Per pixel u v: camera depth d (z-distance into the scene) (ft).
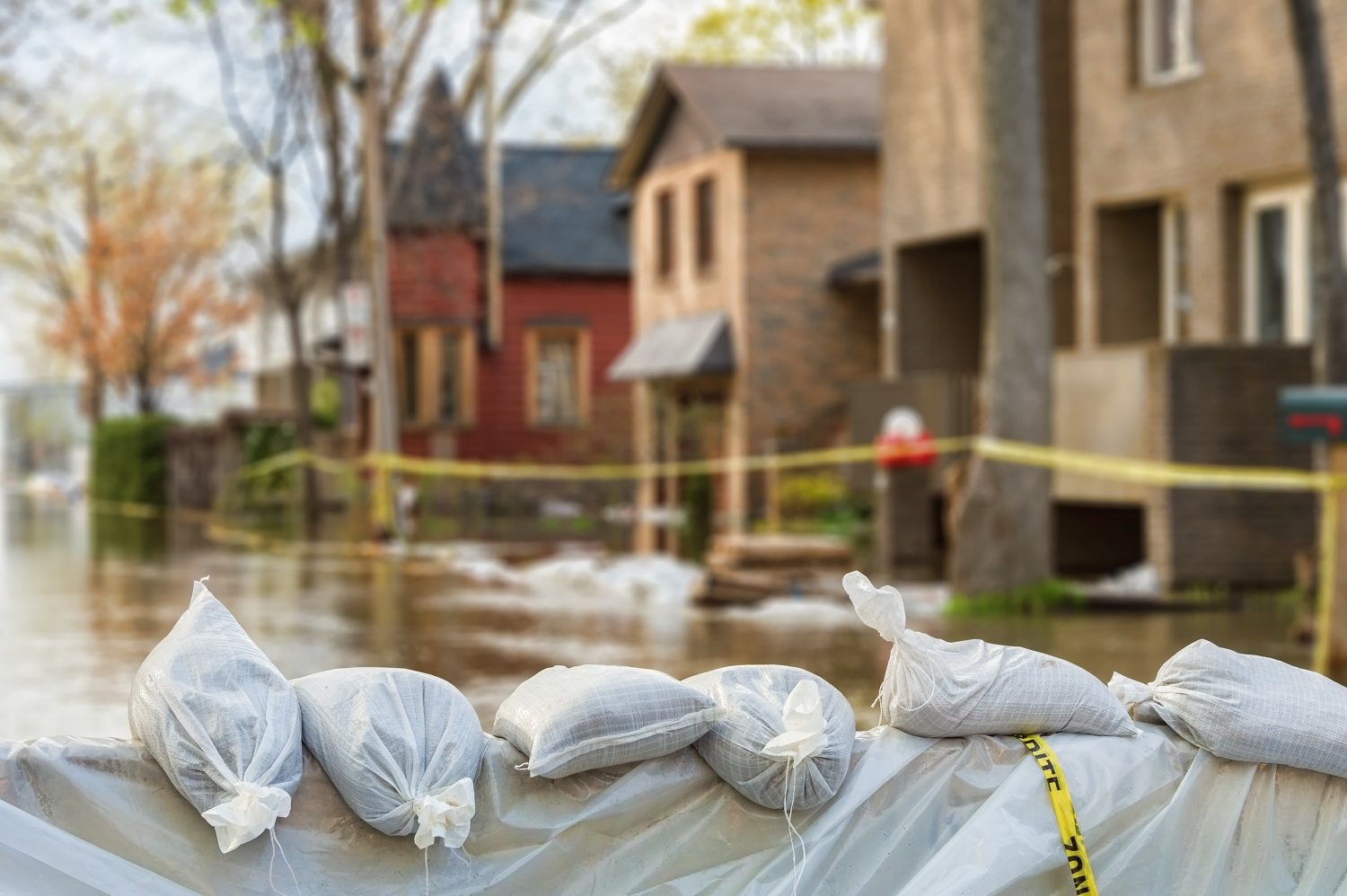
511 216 131.64
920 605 48.57
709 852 13.57
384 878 12.79
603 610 49.06
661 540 83.46
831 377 101.14
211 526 95.04
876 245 101.55
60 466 202.18
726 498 103.30
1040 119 48.60
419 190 121.29
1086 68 65.41
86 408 150.51
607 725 13.16
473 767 13.10
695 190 106.11
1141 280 65.62
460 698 13.38
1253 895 14.32
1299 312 57.00
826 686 14.15
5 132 97.60
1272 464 50.52
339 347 122.52
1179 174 61.05
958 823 14.05
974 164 73.20
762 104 101.91
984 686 14.12
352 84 80.74
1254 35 57.52
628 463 115.03
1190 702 14.49
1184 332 63.21
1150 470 46.60
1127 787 14.23
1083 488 56.08
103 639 41.45
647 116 109.40
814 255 100.99
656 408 108.27
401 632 42.83
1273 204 58.13
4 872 11.81
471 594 54.19
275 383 155.12
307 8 88.38
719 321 101.76
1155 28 62.95
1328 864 14.33
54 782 12.26
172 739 12.26
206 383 155.33
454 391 123.54
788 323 100.58
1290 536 50.75
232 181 136.56
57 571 63.36
